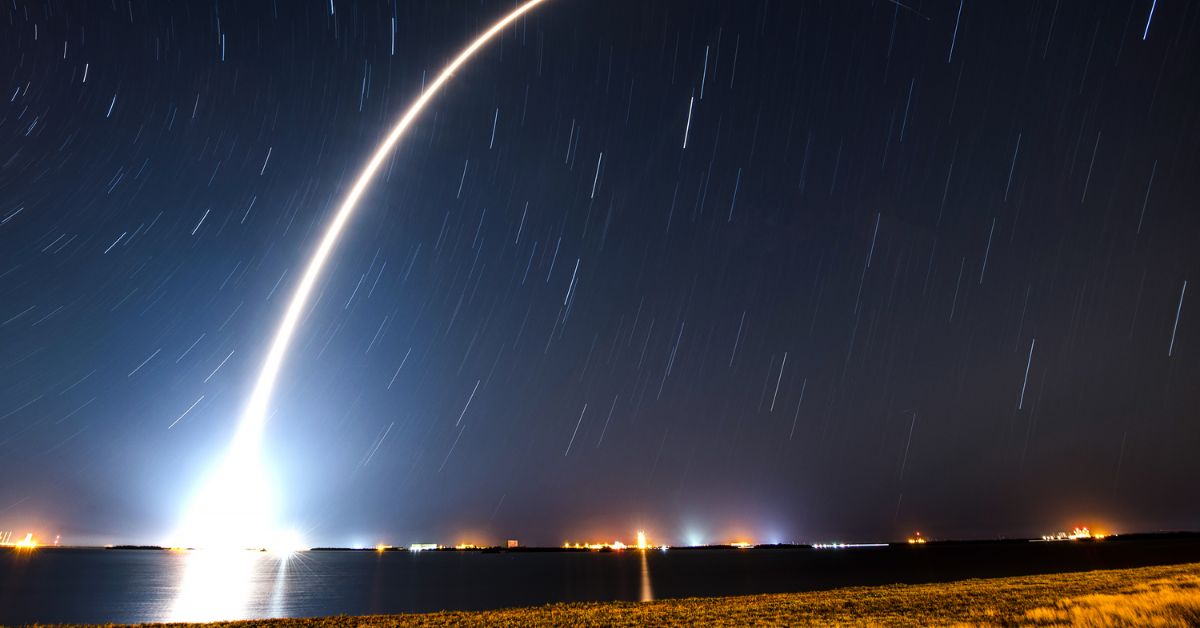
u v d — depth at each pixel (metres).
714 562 138.62
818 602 24.98
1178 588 20.17
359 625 21.84
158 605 50.16
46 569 101.12
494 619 22.91
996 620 16.73
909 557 131.50
